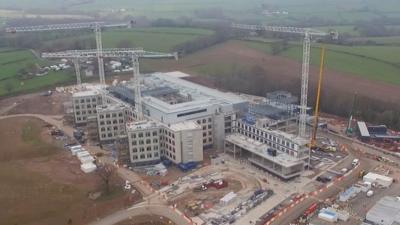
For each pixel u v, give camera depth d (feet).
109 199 600.80
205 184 640.58
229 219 547.49
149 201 599.57
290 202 589.73
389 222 521.65
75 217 558.97
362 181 645.51
